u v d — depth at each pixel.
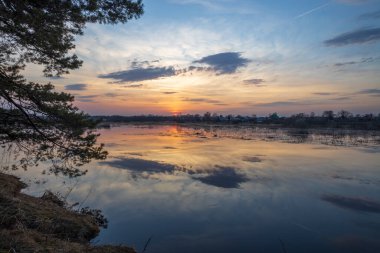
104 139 52.12
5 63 8.47
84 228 9.12
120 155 29.53
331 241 9.58
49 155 8.80
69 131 8.81
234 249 8.98
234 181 17.75
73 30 8.68
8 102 8.33
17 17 7.40
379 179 18.25
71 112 8.90
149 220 11.23
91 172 20.31
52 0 7.60
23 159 9.14
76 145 9.02
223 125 130.00
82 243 8.15
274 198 14.26
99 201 13.45
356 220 11.42
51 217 8.84
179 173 20.20
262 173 20.14
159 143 43.59
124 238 9.50
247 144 41.38
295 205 13.22
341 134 61.16
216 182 17.50
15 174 17.17
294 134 63.59
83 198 13.77
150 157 27.97
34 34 7.93
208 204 13.26
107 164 23.88
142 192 15.16
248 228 10.60
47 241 6.78
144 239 9.49
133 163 24.38
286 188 16.11
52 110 8.39
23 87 8.32
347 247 9.17
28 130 8.66
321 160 25.77
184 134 68.81
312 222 11.23
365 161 25.17
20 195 10.90
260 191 15.48
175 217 11.59
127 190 15.51
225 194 14.89
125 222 10.96
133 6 8.21
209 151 32.81
